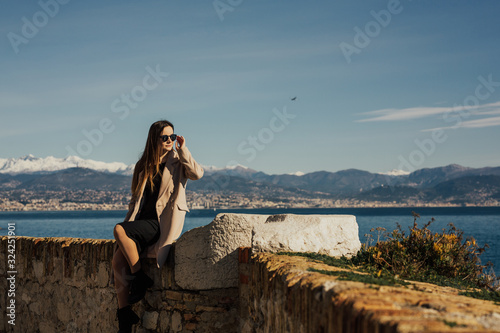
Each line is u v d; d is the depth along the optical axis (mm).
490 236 53969
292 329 3100
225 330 4957
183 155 4988
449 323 1817
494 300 3832
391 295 2422
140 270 5023
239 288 4867
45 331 6512
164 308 5250
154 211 5125
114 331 5484
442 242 6234
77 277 6000
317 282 2809
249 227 4965
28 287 6812
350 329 2133
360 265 4957
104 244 5621
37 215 194375
